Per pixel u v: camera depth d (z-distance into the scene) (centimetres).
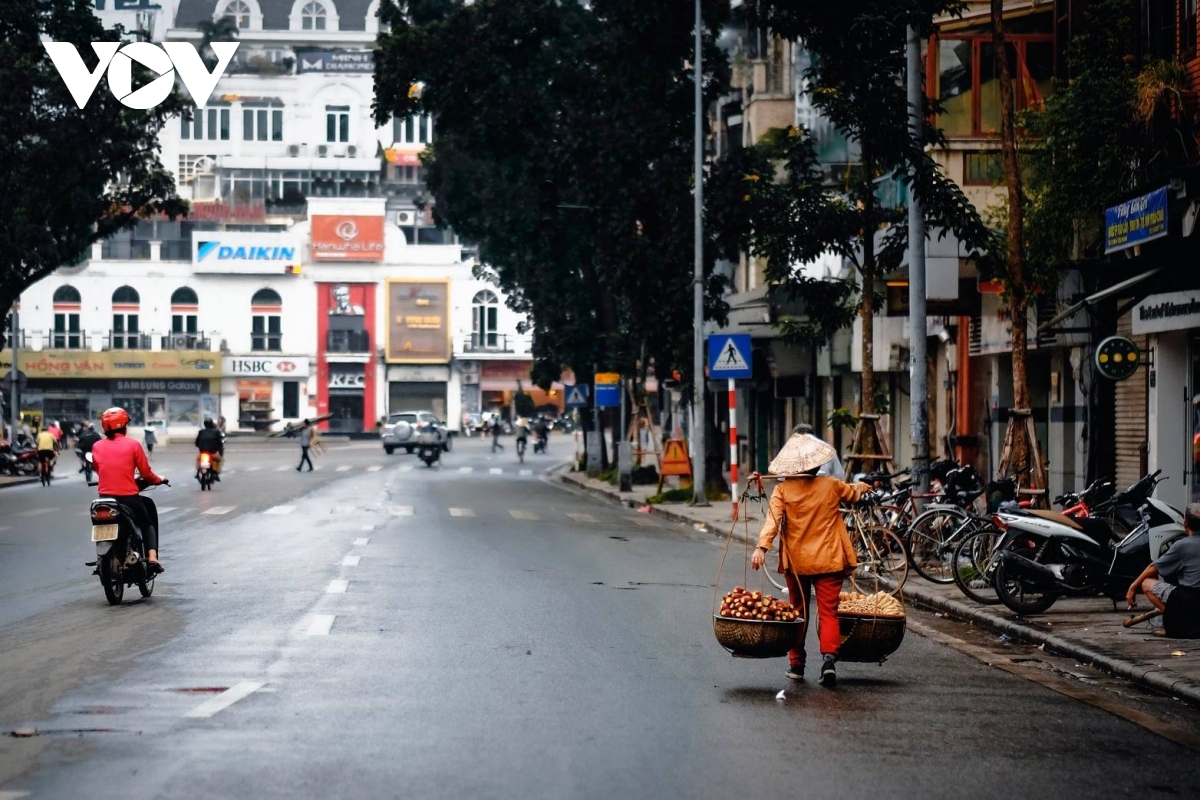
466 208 5931
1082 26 2892
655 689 1293
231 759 979
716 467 4462
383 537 2972
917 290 2508
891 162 2484
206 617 1738
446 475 6412
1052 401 3244
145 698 1208
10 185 5331
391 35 4994
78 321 11550
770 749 1052
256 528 3225
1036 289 2645
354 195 12762
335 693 1237
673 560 2617
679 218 4472
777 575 2359
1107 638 1631
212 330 11700
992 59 3195
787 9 2481
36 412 11119
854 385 4838
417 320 11988
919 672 1460
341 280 11869
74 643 1535
